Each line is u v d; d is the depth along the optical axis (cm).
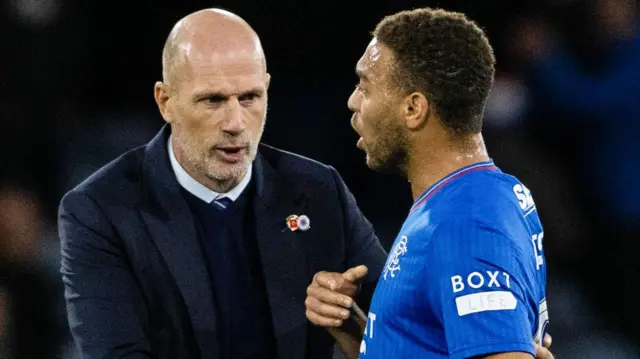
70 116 2527
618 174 2427
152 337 1101
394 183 2577
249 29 1080
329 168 1216
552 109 2469
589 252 2470
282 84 2628
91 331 1066
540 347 916
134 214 1105
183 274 1093
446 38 916
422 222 898
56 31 2525
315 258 1156
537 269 909
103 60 2577
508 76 2519
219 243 1120
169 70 1080
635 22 2411
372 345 924
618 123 2416
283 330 1116
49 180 2470
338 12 2628
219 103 1054
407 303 888
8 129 2469
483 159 934
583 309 2445
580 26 2452
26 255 2295
